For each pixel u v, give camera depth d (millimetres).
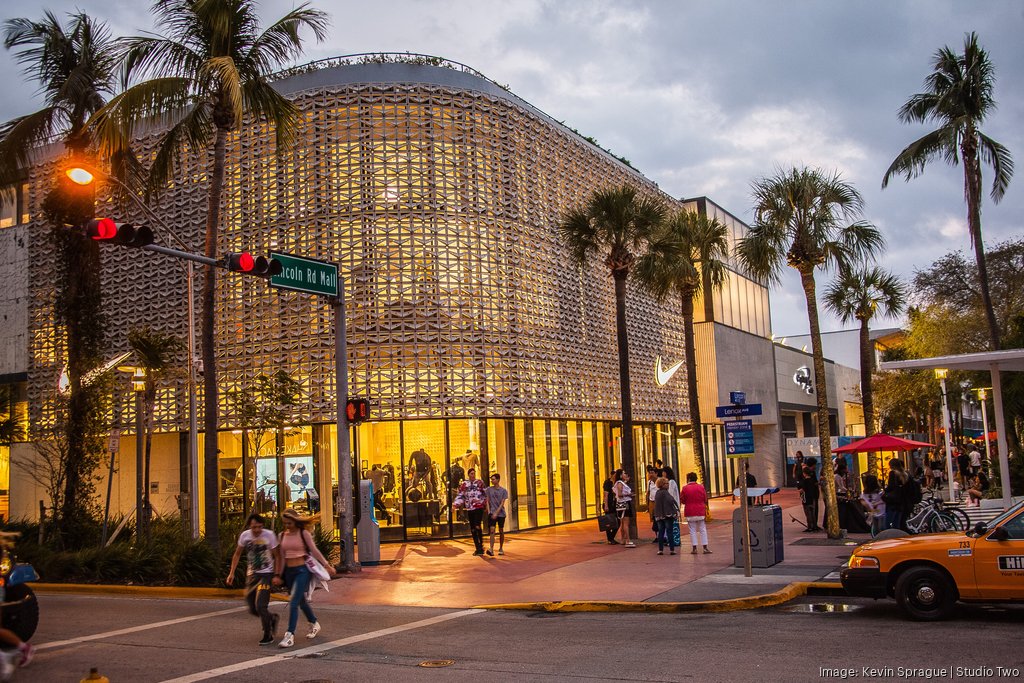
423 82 25750
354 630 11930
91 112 21453
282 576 11211
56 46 21359
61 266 22047
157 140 28203
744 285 49312
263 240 25594
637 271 26703
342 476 18750
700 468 28312
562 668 9023
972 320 37906
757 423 48094
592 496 31016
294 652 10461
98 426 21641
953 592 11055
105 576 18000
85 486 21484
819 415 21328
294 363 24906
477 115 26297
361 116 25219
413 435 24922
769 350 50562
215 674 9320
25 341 31062
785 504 35875
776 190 21656
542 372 27266
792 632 10648
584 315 30359
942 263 39312
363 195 24859
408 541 24391
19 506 30922
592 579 16094
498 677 8711
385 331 24391
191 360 20828
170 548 18312
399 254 24641
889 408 60062
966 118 28766
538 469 27828
